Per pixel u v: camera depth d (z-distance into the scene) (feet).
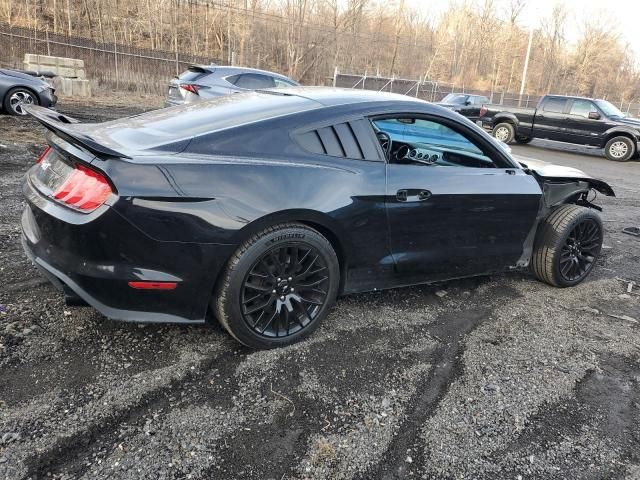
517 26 185.78
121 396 8.19
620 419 8.76
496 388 9.32
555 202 14.02
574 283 14.42
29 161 23.25
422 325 11.44
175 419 7.84
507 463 7.56
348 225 9.93
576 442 8.12
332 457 7.38
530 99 131.95
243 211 8.64
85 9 101.76
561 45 195.21
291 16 111.86
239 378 8.93
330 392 8.80
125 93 66.59
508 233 12.85
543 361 10.38
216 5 110.83
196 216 8.33
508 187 12.37
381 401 8.69
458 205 11.45
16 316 10.05
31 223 9.53
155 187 8.05
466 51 173.99
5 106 35.35
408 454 7.57
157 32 107.55
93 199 8.02
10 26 75.66
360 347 10.27
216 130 9.25
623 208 25.93
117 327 10.06
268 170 9.02
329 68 122.01
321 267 9.93
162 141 8.91
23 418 7.52
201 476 6.85
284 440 7.63
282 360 9.55
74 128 9.55
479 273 12.91
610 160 48.14
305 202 9.21
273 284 9.46
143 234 8.09
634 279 15.58
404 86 111.34
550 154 49.52
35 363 8.77
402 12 151.23
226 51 114.11
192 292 8.71
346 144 10.15
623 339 11.60
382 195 10.23
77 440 7.24
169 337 9.93
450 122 11.67
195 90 34.04
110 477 6.70
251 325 9.41
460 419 8.41
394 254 10.92
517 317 12.28
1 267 12.14
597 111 48.47
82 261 8.21
